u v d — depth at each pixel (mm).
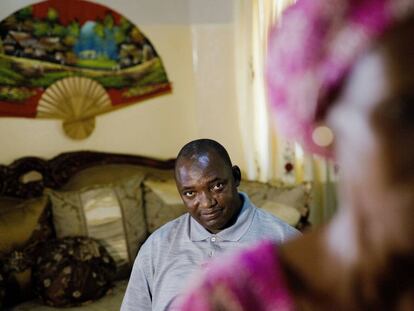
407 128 274
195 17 3021
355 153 295
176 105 3078
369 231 304
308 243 361
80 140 2797
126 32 2848
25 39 2572
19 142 2625
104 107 2832
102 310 2066
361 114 290
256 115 2857
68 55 2691
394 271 306
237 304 369
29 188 2553
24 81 2594
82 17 2707
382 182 283
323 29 310
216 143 1192
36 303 2127
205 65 3051
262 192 2516
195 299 390
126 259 2367
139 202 2523
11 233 2197
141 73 2926
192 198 1152
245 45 2830
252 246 399
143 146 3004
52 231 2369
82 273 2109
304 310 348
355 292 325
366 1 291
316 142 327
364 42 289
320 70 312
